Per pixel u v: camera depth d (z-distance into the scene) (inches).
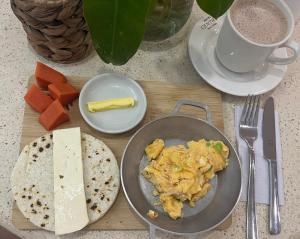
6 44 30.7
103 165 26.9
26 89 29.4
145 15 19.0
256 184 27.9
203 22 32.3
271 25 27.5
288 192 28.3
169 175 26.2
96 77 29.2
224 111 30.6
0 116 28.4
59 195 25.2
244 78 30.8
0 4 32.0
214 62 31.2
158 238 26.1
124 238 25.9
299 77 32.4
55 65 30.6
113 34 20.2
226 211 25.1
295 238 26.9
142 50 31.9
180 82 31.3
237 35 26.6
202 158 26.6
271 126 29.7
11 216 25.3
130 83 29.8
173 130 28.3
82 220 24.6
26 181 25.8
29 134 27.6
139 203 25.7
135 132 27.5
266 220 27.3
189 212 26.4
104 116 28.9
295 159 29.5
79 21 25.7
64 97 28.0
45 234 25.2
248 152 28.8
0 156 27.2
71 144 26.7
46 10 23.5
